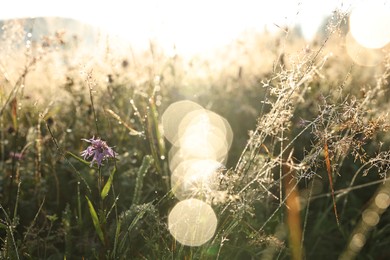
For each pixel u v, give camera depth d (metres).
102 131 3.74
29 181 3.24
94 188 3.05
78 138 3.71
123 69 4.32
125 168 3.34
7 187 3.13
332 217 3.19
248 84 5.51
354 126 2.21
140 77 4.17
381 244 2.88
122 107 3.96
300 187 3.34
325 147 2.19
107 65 4.05
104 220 2.19
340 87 2.57
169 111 4.29
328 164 2.23
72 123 3.96
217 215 2.29
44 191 3.03
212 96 5.25
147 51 4.32
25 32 3.65
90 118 3.80
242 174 2.29
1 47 3.68
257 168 2.52
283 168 2.87
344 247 2.96
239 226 2.48
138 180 2.62
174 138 3.91
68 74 4.20
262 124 2.26
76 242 2.66
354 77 3.88
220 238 2.27
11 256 2.23
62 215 2.90
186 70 5.14
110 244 2.42
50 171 3.28
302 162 2.27
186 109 4.43
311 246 2.93
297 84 2.19
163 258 2.23
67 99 4.16
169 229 2.28
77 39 4.32
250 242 2.34
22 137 3.64
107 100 3.78
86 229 2.76
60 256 2.52
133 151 3.44
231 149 3.98
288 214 2.63
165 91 4.36
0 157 3.62
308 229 3.03
